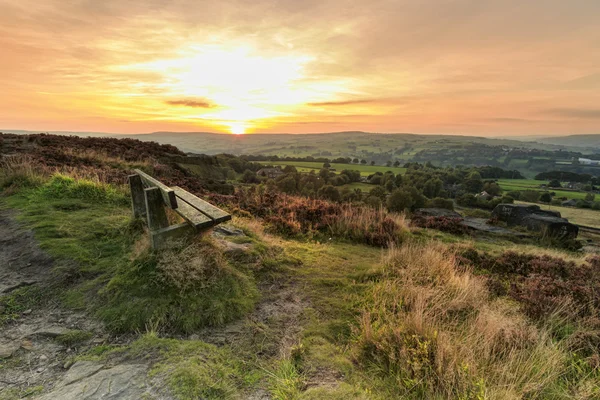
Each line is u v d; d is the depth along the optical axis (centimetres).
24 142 1244
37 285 337
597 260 660
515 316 380
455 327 333
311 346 292
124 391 206
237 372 247
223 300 338
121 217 515
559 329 359
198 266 350
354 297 397
